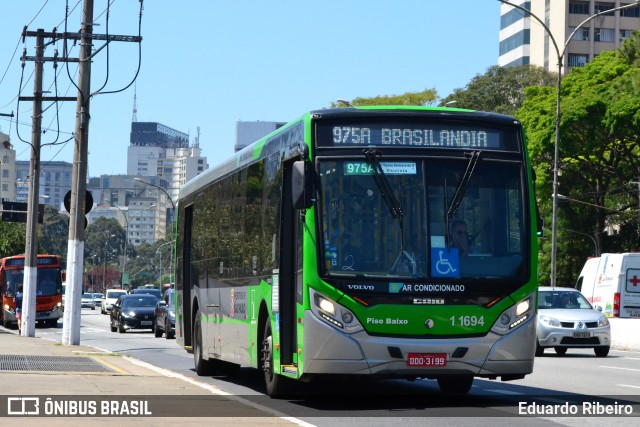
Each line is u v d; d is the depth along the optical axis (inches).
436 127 703.7
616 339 1702.8
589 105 3211.1
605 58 3533.5
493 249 693.3
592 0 6166.3
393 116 701.3
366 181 690.8
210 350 986.1
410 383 929.5
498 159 706.2
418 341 675.4
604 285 1854.1
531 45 6491.1
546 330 1395.2
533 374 1043.9
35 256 1958.7
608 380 962.7
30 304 1937.7
